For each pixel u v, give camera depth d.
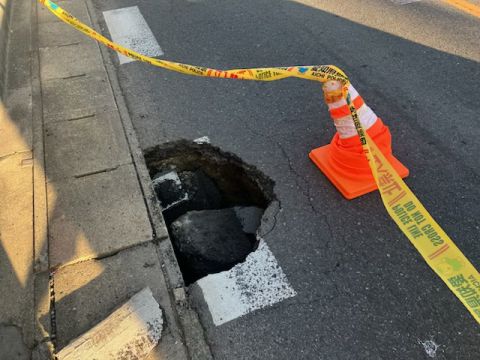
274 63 4.41
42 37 4.76
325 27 5.02
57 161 3.20
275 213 2.90
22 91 3.92
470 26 4.99
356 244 2.71
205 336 2.26
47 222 2.75
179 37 4.84
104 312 2.32
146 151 3.41
